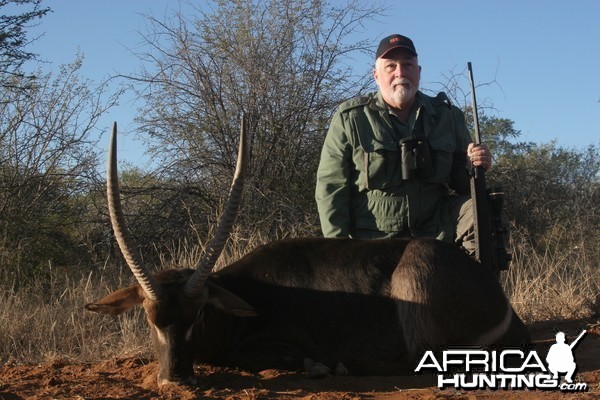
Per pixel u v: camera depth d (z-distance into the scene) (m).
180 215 10.73
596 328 6.33
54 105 10.47
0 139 10.23
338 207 5.98
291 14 11.88
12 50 10.36
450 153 5.99
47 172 10.34
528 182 12.70
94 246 10.05
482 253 5.46
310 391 4.47
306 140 11.69
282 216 10.67
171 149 11.52
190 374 4.55
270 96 11.60
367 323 4.93
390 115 5.98
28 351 6.22
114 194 4.32
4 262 9.13
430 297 4.81
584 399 4.12
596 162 13.90
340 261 5.09
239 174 4.44
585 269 8.29
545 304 7.16
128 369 5.23
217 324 4.89
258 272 5.15
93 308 4.75
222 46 11.55
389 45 5.93
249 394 4.32
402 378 4.79
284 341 4.98
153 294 4.46
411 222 5.90
